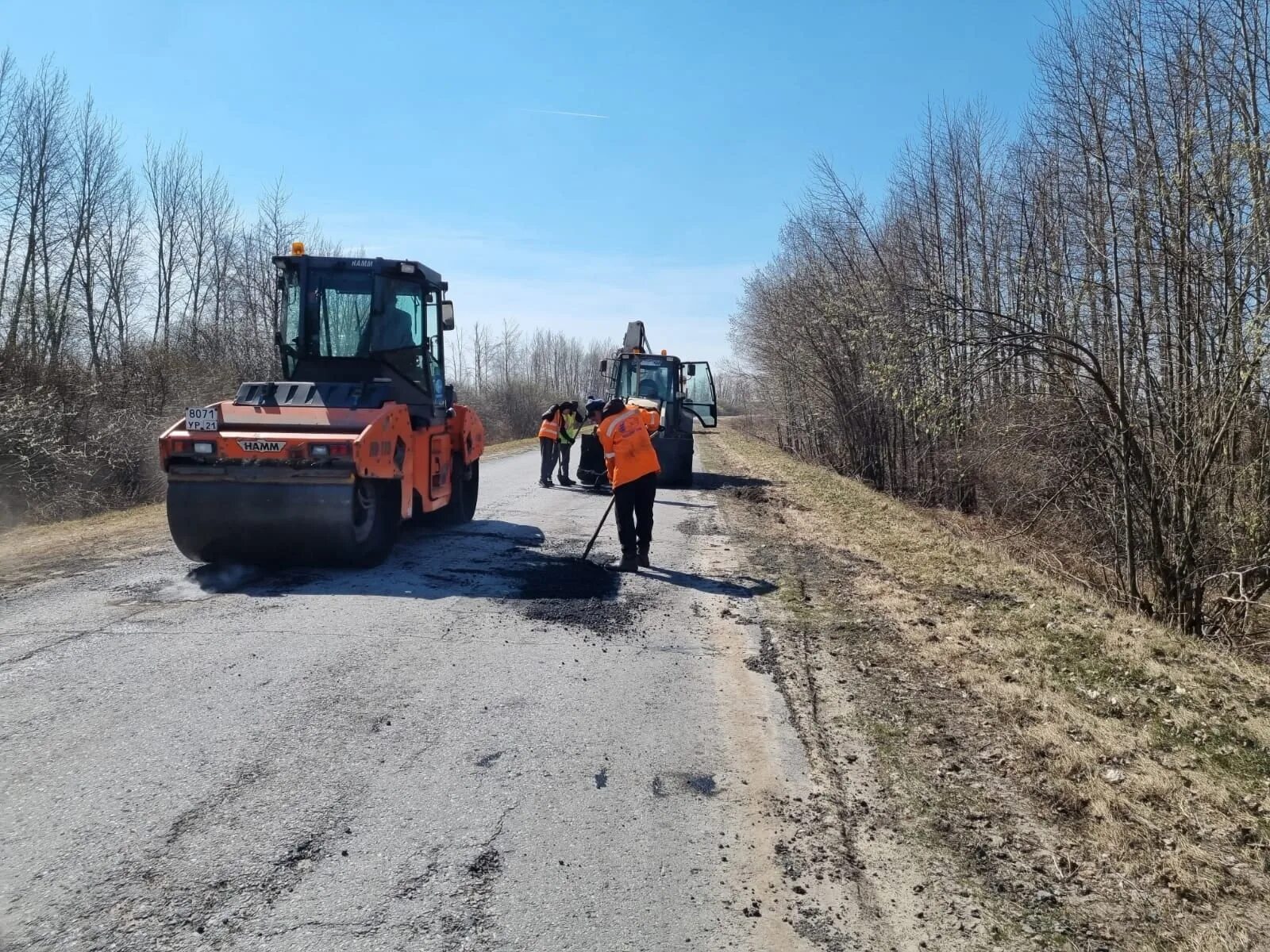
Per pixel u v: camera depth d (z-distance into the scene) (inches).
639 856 138.1
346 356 353.7
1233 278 381.4
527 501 550.0
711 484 729.6
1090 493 474.9
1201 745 201.2
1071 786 168.6
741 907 126.9
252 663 211.6
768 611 292.2
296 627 242.5
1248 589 398.6
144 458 644.7
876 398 952.9
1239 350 378.0
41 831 135.3
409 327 372.5
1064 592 358.0
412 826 142.3
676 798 157.6
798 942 119.8
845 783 168.1
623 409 347.9
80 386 656.4
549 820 146.8
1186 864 144.7
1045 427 460.8
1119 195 438.0
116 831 136.3
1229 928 128.0
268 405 313.0
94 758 159.5
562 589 303.7
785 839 146.5
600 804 153.2
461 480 429.7
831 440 1230.3
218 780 153.7
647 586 318.7
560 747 175.2
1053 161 542.3
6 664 205.8
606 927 120.2
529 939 116.5
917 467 895.1
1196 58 420.5
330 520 293.1
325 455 290.5
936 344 406.0
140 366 757.3
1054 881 138.5
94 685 193.8
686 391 746.8
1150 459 406.3
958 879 137.5
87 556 334.3
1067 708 212.7
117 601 265.7
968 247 872.9
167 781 152.5
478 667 217.9
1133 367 428.1
